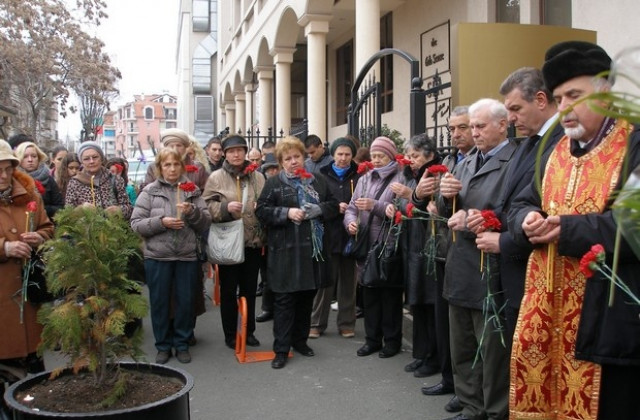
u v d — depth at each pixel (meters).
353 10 15.03
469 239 3.65
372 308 5.76
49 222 4.29
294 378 5.19
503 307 3.21
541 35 5.50
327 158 7.07
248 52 21.00
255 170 6.20
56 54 24.84
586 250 2.43
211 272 10.16
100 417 2.66
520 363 2.71
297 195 5.45
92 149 6.07
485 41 5.39
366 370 5.34
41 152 6.07
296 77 21.75
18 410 2.78
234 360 5.73
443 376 4.67
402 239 5.26
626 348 2.38
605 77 2.44
